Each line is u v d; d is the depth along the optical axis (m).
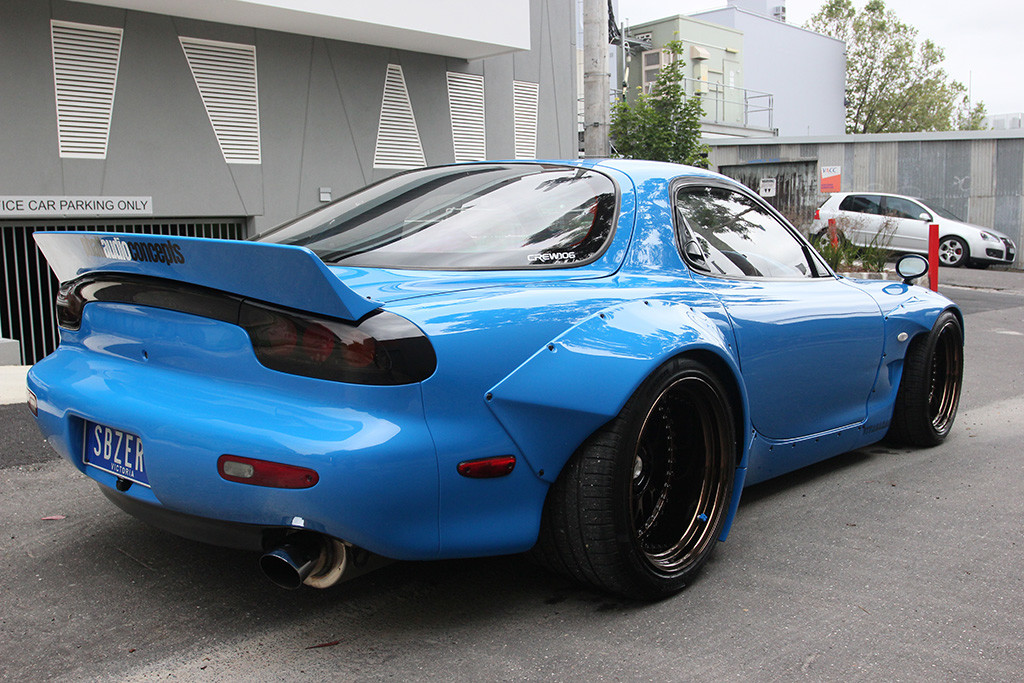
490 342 1.93
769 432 2.90
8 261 8.59
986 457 3.94
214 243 1.75
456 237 2.39
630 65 29.30
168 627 2.10
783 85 37.47
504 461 1.96
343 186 10.96
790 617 2.24
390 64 11.41
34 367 2.41
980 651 2.07
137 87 8.96
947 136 19.88
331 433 1.74
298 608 2.22
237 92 9.80
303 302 1.79
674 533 2.42
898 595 2.40
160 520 2.03
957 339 4.18
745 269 2.94
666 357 2.18
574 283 2.29
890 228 16.33
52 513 2.90
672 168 2.92
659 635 2.12
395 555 1.87
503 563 2.54
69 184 8.54
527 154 13.55
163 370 2.02
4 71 8.05
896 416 3.96
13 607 2.20
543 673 1.91
